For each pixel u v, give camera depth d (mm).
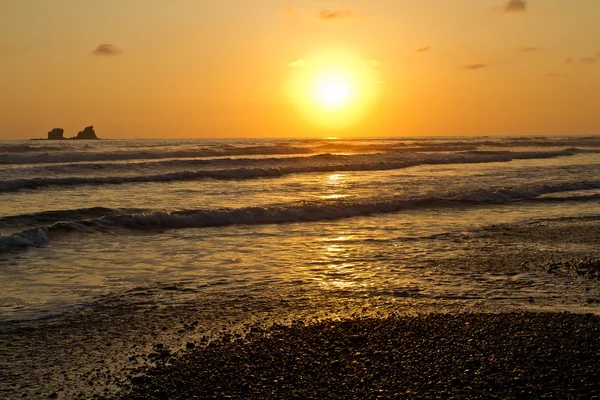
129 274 11078
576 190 25500
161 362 6977
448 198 21750
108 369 6773
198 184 27281
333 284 10523
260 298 9656
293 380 6484
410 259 12461
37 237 13742
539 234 15359
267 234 15312
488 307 9125
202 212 17000
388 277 11008
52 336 7824
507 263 12094
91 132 156750
